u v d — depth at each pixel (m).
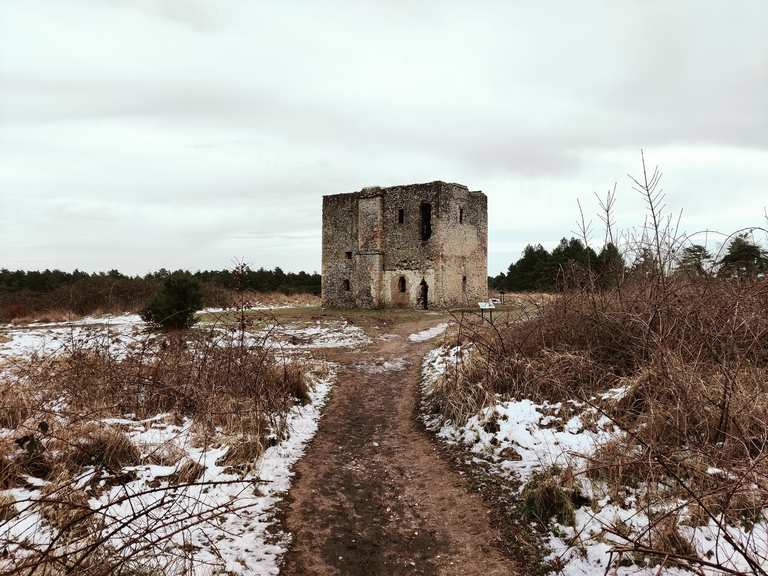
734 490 3.78
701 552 3.87
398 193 32.03
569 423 6.68
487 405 8.02
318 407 10.06
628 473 5.07
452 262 31.44
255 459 6.56
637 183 8.09
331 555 4.57
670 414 5.54
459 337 12.33
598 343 8.48
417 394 11.14
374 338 20.16
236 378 8.80
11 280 44.94
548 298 11.20
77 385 8.34
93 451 5.83
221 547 4.46
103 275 40.81
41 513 4.52
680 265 8.85
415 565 4.43
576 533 4.56
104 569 3.56
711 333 6.80
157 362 9.37
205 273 51.25
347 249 33.91
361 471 6.70
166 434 6.88
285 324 23.00
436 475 6.46
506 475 6.15
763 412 5.16
